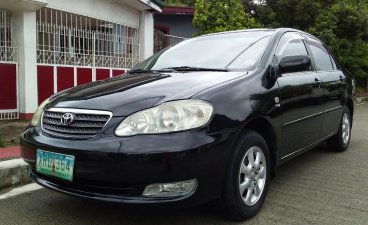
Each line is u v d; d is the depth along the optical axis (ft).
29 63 25.49
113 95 10.27
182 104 9.45
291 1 43.68
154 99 9.70
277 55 13.05
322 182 14.35
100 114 9.65
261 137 11.20
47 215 11.42
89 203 12.26
